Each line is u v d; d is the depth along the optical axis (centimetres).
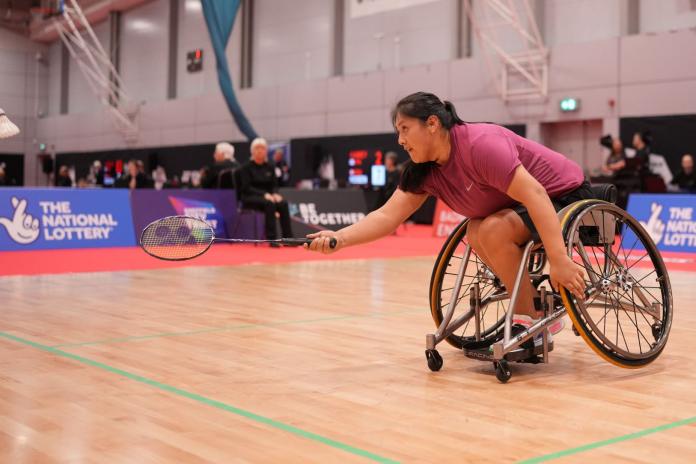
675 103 1176
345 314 418
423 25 1515
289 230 939
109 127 2298
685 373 282
